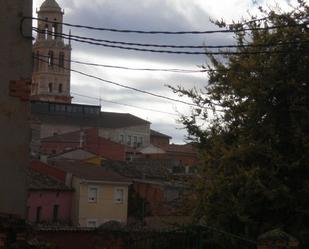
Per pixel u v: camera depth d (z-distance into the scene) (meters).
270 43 21.69
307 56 21.73
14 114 15.21
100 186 62.66
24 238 14.20
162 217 32.78
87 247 25.19
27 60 15.37
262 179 21.31
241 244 19.55
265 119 22.23
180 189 26.25
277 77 21.88
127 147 115.12
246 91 21.95
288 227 21.72
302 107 21.41
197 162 24.75
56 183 60.97
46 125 127.94
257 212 21.66
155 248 19.44
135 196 65.12
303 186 21.19
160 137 149.25
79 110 133.75
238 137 22.69
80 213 60.81
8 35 15.32
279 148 22.05
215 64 23.47
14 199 15.06
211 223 21.89
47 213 59.09
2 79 15.21
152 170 70.12
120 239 21.56
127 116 141.88
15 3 15.40
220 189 21.59
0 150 15.06
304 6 22.25
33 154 73.38
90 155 77.88
